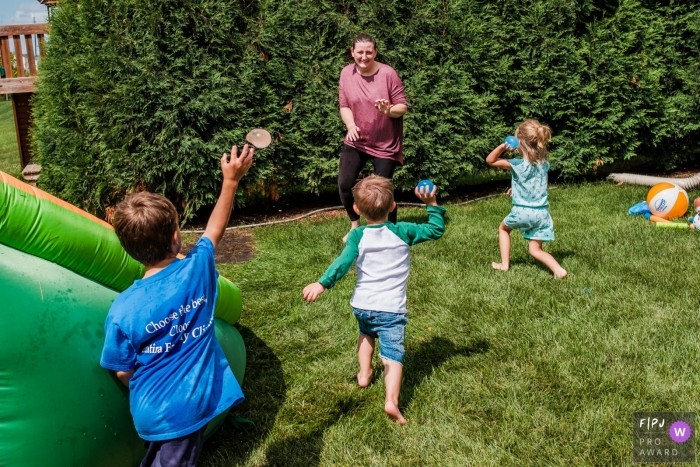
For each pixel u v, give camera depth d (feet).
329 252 18.90
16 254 7.86
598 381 10.95
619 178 27.89
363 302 10.26
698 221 19.44
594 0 27.09
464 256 17.74
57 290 7.88
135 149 21.72
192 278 7.59
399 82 18.13
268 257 18.90
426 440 9.64
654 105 27.76
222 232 8.37
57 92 23.35
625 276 15.65
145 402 7.25
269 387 11.50
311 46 23.43
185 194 22.11
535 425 9.86
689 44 28.66
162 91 21.06
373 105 17.87
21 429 7.33
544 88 26.35
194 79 21.35
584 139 26.73
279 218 24.27
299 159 23.81
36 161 26.94
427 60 24.25
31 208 7.99
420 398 10.77
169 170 21.68
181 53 21.45
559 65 26.25
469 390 10.89
